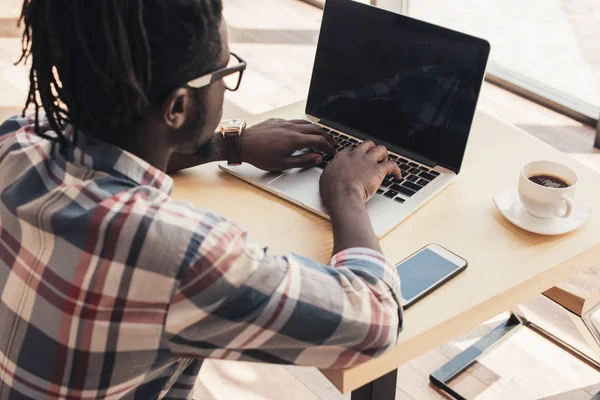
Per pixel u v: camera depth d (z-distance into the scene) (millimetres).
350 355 882
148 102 800
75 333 774
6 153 879
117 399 831
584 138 2717
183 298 766
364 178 1145
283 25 3742
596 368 1795
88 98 792
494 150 1373
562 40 2875
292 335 827
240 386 1815
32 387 816
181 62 799
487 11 3076
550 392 1744
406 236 1153
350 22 1370
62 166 819
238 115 2930
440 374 1791
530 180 1177
